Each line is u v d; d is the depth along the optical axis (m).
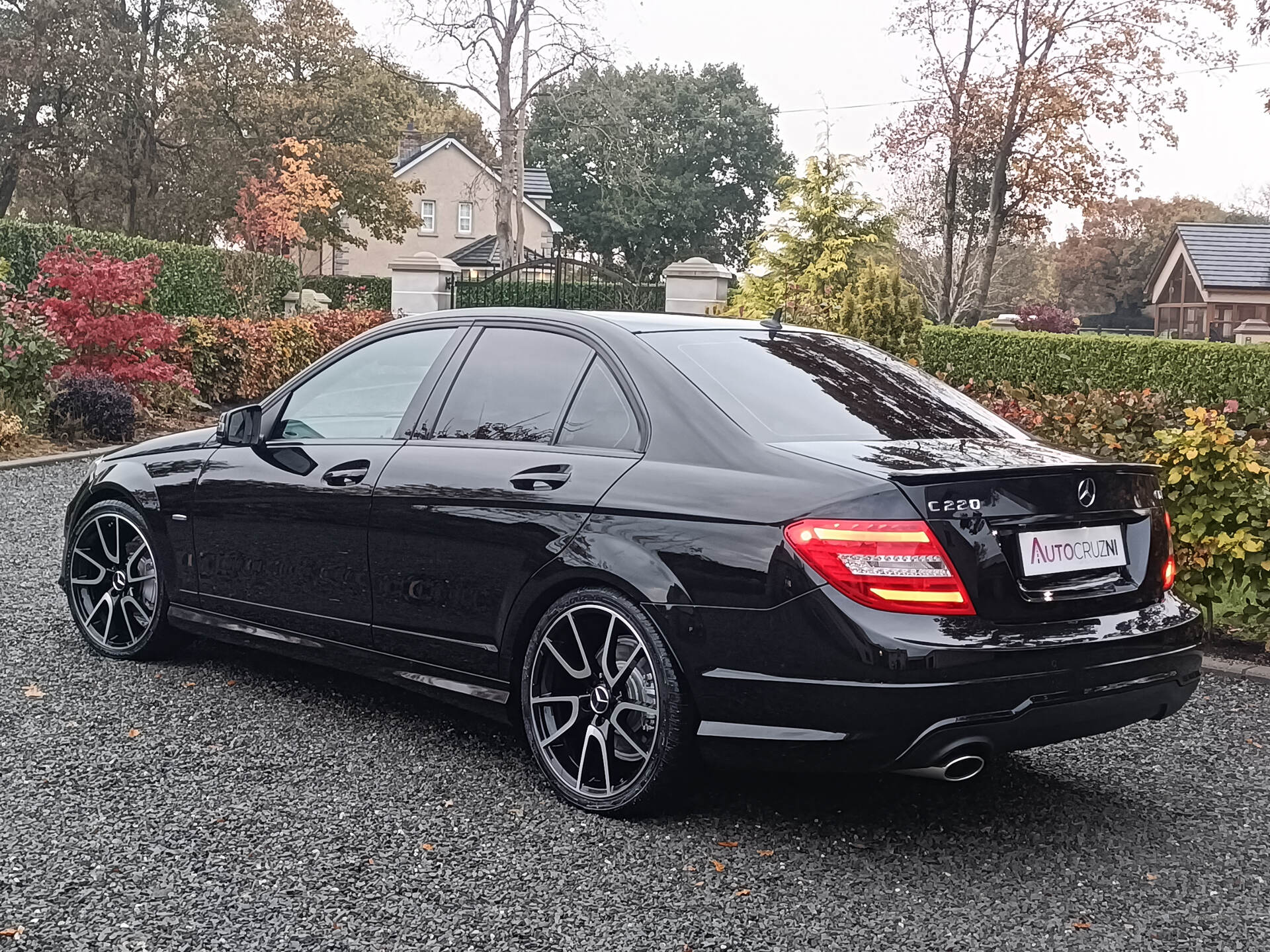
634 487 3.69
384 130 47.16
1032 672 3.28
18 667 5.14
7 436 11.57
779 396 3.90
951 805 3.93
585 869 3.37
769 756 3.42
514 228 58.69
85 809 3.68
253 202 40.41
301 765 4.12
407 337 4.68
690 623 3.48
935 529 3.26
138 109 41.75
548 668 3.93
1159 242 88.25
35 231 18.89
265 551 4.74
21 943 2.87
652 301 23.45
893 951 2.95
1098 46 29.30
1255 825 3.82
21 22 41.00
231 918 3.02
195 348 16.33
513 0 37.25
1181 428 6.56
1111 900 3.26
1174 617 3.68
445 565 4.13
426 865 3.36
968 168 34.66
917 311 13.39
